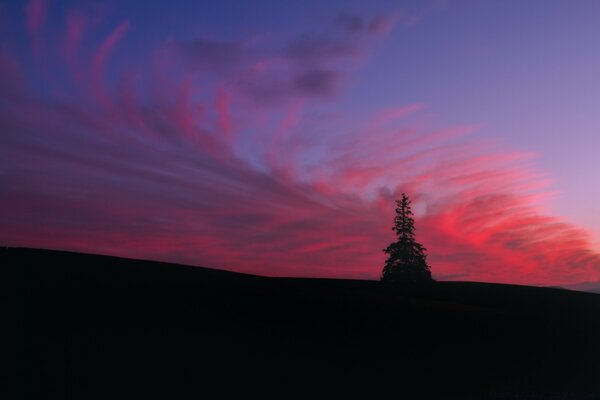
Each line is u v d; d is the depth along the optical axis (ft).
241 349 54.24
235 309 66.49
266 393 45.37
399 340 63.77
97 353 48.55
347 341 61.11
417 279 207.00
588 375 56.59
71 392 41.22
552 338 71.15
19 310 56.18
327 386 48.37
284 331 61.41
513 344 66.69
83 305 59.88
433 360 58.13
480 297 130.21
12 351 46.93
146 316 59.11
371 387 49.16
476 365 57.67
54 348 48.44
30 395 40.06
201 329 57.82
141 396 41.88
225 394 44.19
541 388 51.19
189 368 48.08
